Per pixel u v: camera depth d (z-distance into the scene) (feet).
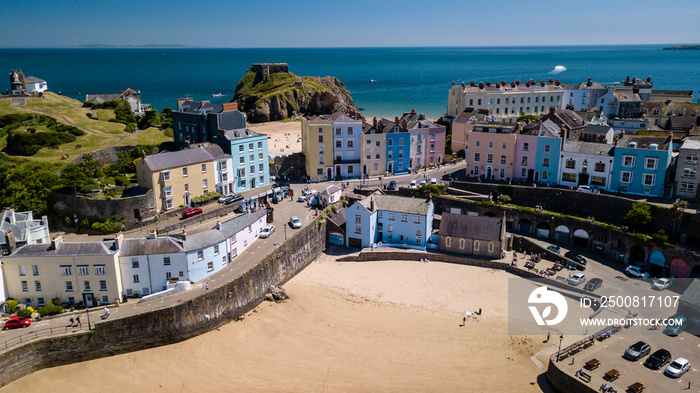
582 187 334.44
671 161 321.93
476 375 201.57
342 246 319.27
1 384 190.29
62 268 226.38
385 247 310.65
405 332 230.07
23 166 338.13
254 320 239.30
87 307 225.15
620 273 276.00
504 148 369.91
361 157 397.19
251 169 368.07
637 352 201.98
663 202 302.86
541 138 354.74
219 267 255.50
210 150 341.82
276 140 555.28
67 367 203.82
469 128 445.37
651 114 510.17
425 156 422.00
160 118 515.50
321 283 275.59
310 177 397.39
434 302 255.29
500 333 228.63
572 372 191.01
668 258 269.85
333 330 232.12
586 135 384.06
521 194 344.90
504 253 297.74
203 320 225.97
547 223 318.24
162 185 310.24
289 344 222.48
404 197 317.83
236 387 195.42
